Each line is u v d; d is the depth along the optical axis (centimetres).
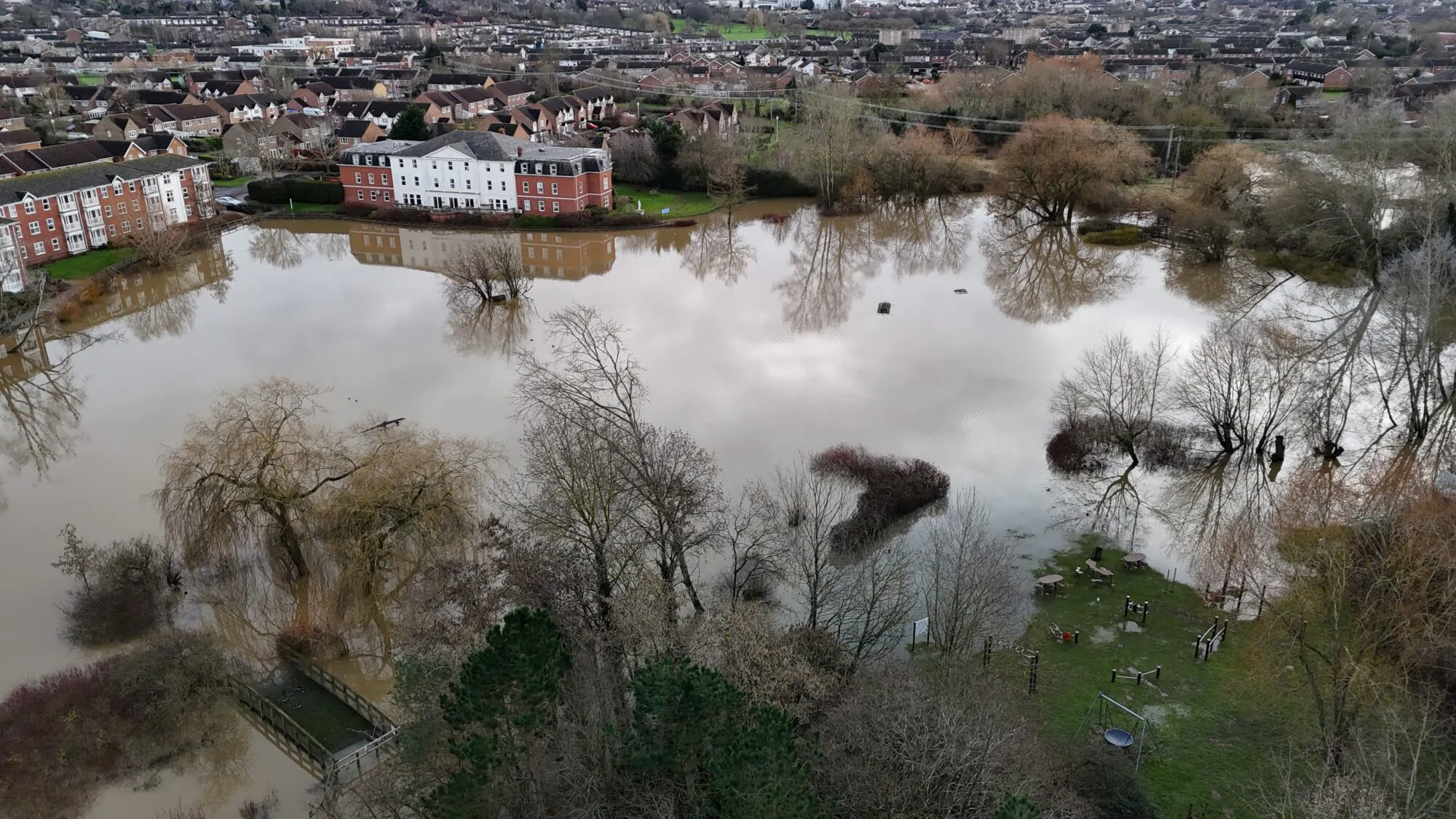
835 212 14325
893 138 14962
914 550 5619
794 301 10494
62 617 5097
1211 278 10894
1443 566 3838
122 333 9444
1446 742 3744
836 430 7256
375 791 3588
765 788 2733
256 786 3966
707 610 4850
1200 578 5294
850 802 3109
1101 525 5941
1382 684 3666
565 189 13762
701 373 8375
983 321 9775
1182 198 12694
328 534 5203
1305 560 4294
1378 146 10562
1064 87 17638
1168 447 6831
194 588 5356
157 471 6662
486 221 13775
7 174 12262
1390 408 7125
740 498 6169
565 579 4459
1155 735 4006
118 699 4322
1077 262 11788
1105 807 3462
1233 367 6906
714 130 16862
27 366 8612
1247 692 4247
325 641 4894
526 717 3019
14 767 3981
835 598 4844
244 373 8394
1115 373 7456
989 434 7225
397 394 7900
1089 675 4428
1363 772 3500
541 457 5053
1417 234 9119
